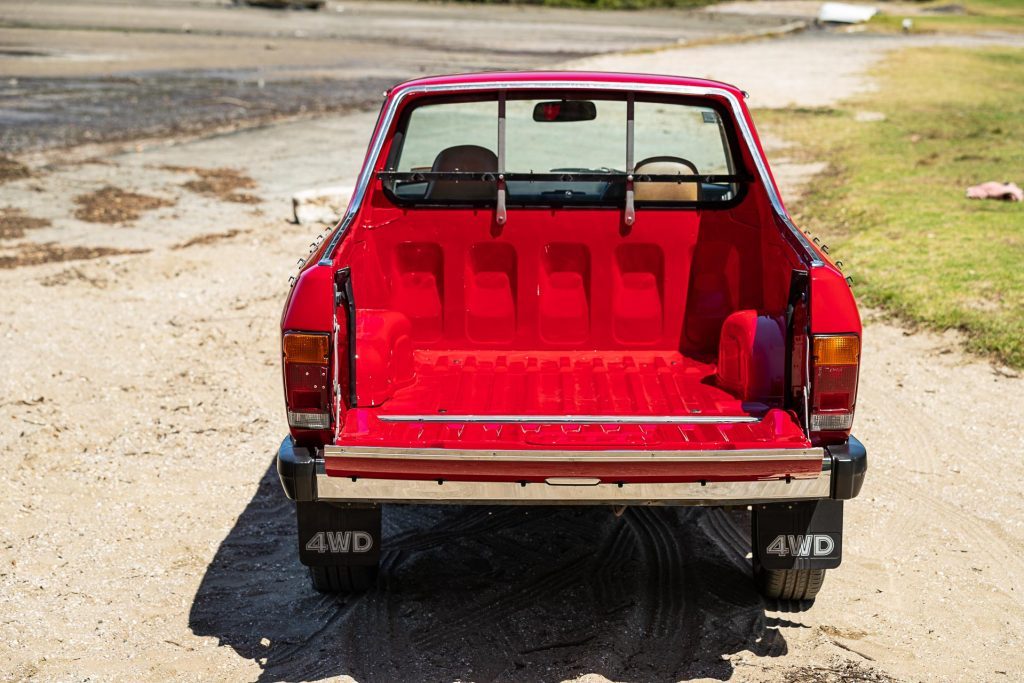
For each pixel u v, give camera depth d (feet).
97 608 14.33
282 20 173.78
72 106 76.18
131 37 134.41
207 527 16.87
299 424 12.17
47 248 36.42
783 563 13.05
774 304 14.71
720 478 11.67
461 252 15.98
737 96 15.71
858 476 11.82
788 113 72.59
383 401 13.84
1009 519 16.94
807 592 14.03
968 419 21.12
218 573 15.37
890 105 75.46
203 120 71.00
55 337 26.71
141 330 27.40
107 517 17.17
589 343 16.33
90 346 26.11
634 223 15.80
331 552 13.37
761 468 11.61
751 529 15.39
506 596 14.58
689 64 108.47
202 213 42.96
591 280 16.10
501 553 15.90
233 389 23.32
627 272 16.07
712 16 221.87
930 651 13.12
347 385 13.23
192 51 119.85
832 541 12.99
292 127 68.23
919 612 14.12
